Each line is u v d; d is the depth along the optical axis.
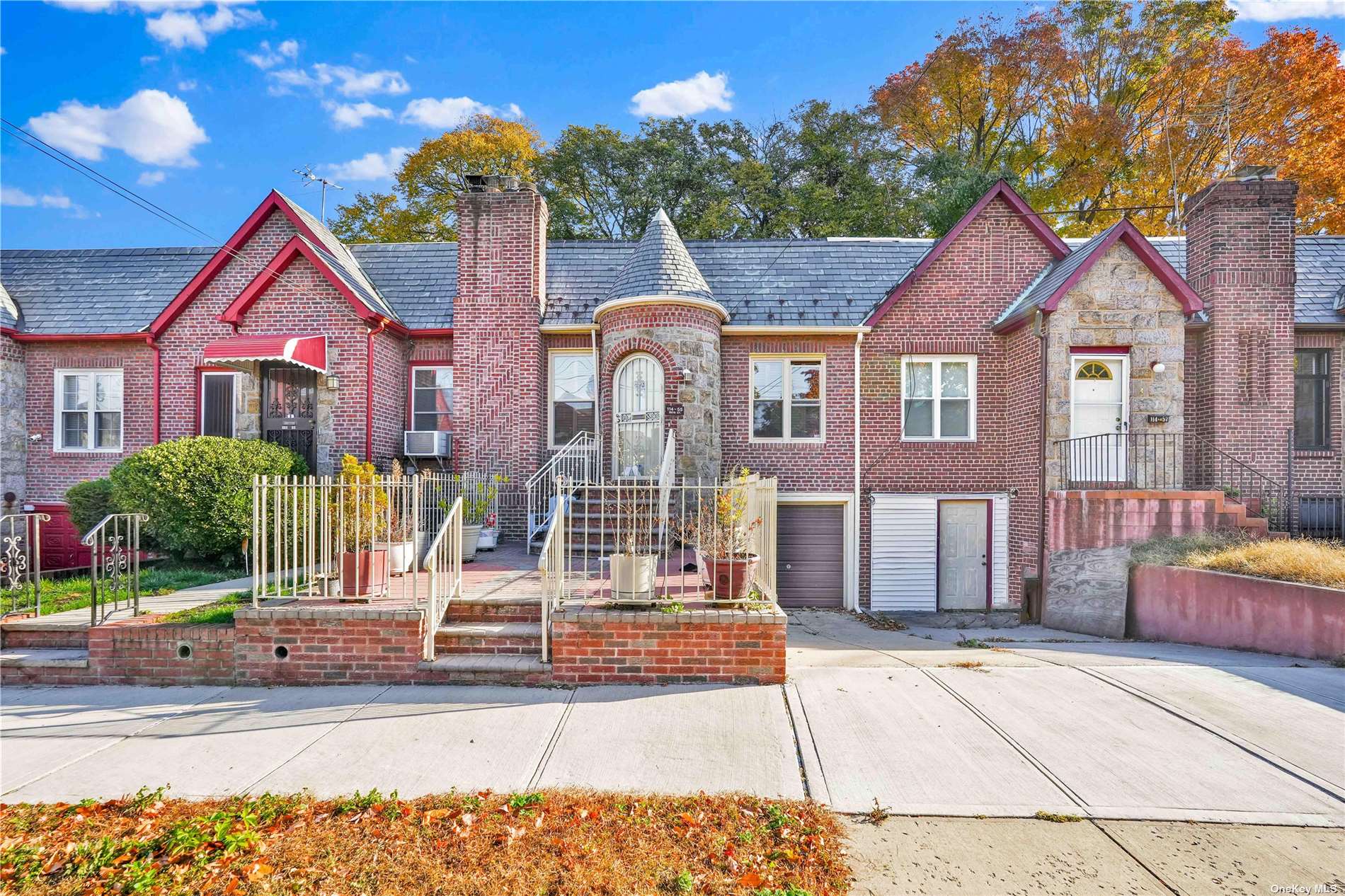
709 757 4.97
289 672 6.62
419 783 4.58
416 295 14.75
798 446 13.67
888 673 6.97
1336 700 6.07
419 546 9.71
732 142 35.31
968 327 13.60
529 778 4.66
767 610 6.68
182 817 4.11
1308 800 4.35
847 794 4.44
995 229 13.68
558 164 32.62
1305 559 8.11
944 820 4.13
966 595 13.57
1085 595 10.78
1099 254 11.60
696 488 7.33
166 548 11.60
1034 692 6.33
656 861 3.69
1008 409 13.35
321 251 13.39
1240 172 13.73
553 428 14.01
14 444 13.78
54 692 6.45
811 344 13.77
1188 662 7.48
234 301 13.02
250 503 10.83
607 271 14.89
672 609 6.68
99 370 14.07
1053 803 4.32
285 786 4.54
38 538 7.54
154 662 6.70
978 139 29.14
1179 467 11.48
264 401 13.40
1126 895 3.44
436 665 6.54
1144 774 4.69
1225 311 12.98
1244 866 3.68
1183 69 24.12
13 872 3.53
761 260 15.20
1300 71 22.00
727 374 13.77
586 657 6.53
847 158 31.56
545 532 12.37
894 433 13.62
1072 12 26.70
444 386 14.34
